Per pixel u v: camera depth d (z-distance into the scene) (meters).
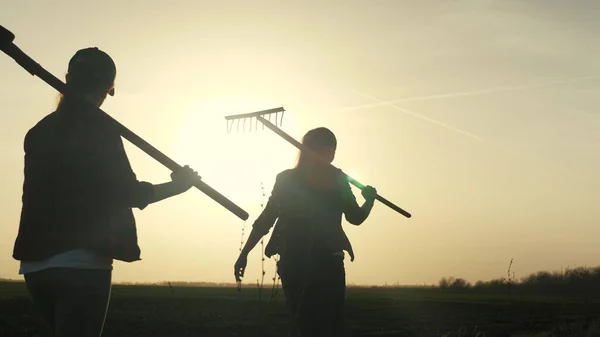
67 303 3.87
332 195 6.71
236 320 17.98
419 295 56.09
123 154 4.11
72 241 3.87
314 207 6.63
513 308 31.06
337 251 6.62
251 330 15.91
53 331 4.07
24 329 13.80
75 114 4.02
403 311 27.23
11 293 21.77
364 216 7.05
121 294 26.94
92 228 3.92
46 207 3.91
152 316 18.08
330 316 6.58
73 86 4.12
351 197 6.83
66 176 3.94
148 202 4.15
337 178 6.80
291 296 6.63
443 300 40.78
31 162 4.03
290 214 6.64
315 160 6.73
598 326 17.33
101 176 3.99
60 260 3.85
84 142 3.98
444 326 19.61
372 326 19.58
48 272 3.85
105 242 3.93
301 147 6.71
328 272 6.56
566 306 34.69
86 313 3.89
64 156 3.95
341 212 6.82
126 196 4.04
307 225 6.61
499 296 57.91
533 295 62.56
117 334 14.77
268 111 6.73
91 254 3.91
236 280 6.88
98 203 3.96
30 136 4.11
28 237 3.91
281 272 6.66
